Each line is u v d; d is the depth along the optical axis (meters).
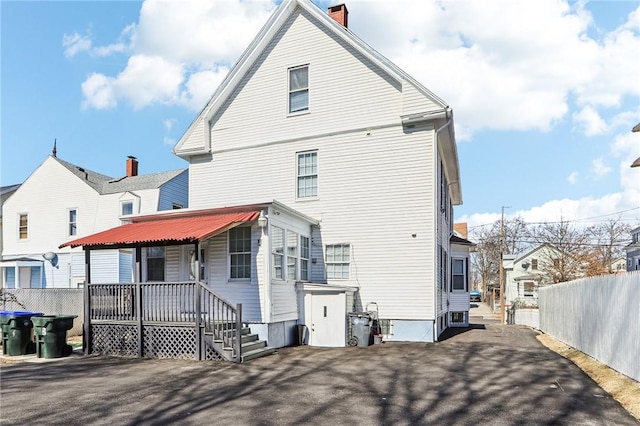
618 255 46.66
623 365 7.96
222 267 12.49
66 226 24.86
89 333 11.70
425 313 13.30
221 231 10.86
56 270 24.69
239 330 10.05
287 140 15.72
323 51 15.42
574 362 9.82
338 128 14.95
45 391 7.39
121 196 23.89
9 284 26.42
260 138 16.19
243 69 16.50
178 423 5.56
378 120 14.40
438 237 14.73
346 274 14.32
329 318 12.67
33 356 11.35
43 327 11.05
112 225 23.78
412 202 13.77
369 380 7.99
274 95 16.12
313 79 15.50
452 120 13.73
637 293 7.41
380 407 6.25
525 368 9.08
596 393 7.05
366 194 14.36
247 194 16.16
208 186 16.86
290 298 12.84
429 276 13.37
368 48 14.54
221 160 16.77
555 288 14.29
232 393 7.10
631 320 7.65
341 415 5.87
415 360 10.02
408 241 13.70
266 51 16.42
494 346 12.30
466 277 21.84
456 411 6.05
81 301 17.16
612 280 8.60
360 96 14.73
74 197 24.95
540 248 44.47
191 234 10.50
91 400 6.75
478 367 9.18
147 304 11.60
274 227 12.30
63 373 9.02
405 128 14.05
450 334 15.76
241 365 9.57
